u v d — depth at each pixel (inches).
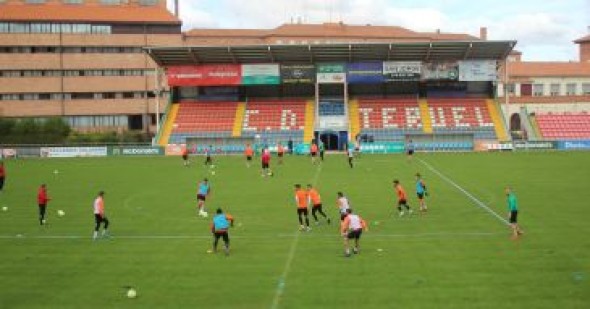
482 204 1424.7
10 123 3641.7
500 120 3117.6
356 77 3171.8
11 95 4158.5
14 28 4133.9
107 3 4559.5
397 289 794.2
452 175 1967.3
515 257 941.8
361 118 3154.5
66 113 4215.1
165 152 2982.3
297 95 3378.4
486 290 783.1
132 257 985.5
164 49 3056.1
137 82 4279.0
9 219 1330.0
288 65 3181.6
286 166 2311.8
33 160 2790.4
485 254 962.7
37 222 1293.1
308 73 3181.6
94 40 4217.5
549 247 1001.5
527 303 733.3
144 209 1438.2
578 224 1183.6
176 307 745.0
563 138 3186.5
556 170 2069.4
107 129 4249.5
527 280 822.5
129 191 1733.5
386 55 3120.1
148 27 4276.6
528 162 2340.1
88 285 837.2
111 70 4252.0
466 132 3038.9
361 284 818.8
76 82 4207.7
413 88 3334.2
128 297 780.6
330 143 3137.3
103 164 2541.8
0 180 1787.6
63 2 4490.7
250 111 3253.0
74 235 1160.2
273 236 1125.7
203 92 3383.4
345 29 5364.2
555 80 4522.6
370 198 1535.4
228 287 818.2
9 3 4404.5
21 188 1825.8
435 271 873.5
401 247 1019.9
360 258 952.3
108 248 1050.7
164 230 1197.7
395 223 1224.2
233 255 988.6
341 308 729.0
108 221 1237.7
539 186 1697.8
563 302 734.5
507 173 2004.2
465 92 3324.3
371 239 1083.9
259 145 2925.7
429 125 3093.0
